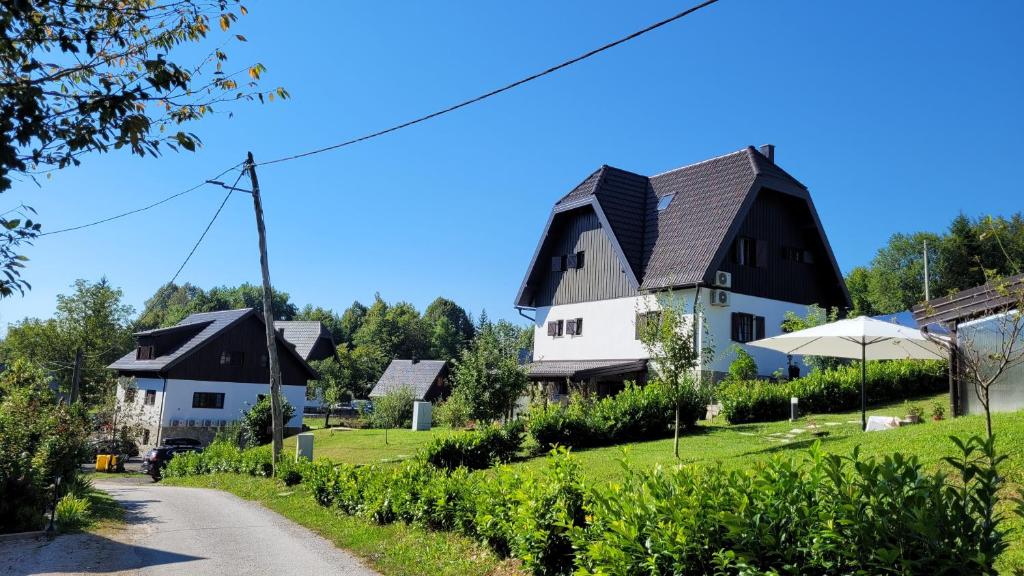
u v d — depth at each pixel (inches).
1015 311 422.0
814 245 1242.0
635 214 1268.5
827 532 165.3
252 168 851.4
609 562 217.5
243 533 484.1
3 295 191.3
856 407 865.5
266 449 916.0
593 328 1246.3
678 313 647.1
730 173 1198.9
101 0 207.9
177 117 237.9
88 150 190.7
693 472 229.1
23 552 403.5
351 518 516.4
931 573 154.6
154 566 372.2
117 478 1327.5
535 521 289.1
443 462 651.5
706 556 199.6
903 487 165.2
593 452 679.1
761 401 831.7
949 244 1934.1
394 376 2464.3
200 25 235.3
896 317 1093.1
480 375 928.3
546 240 1348.4
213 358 1814.7
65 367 2186.3
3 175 173.8
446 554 367.2
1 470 485.4
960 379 533.0
